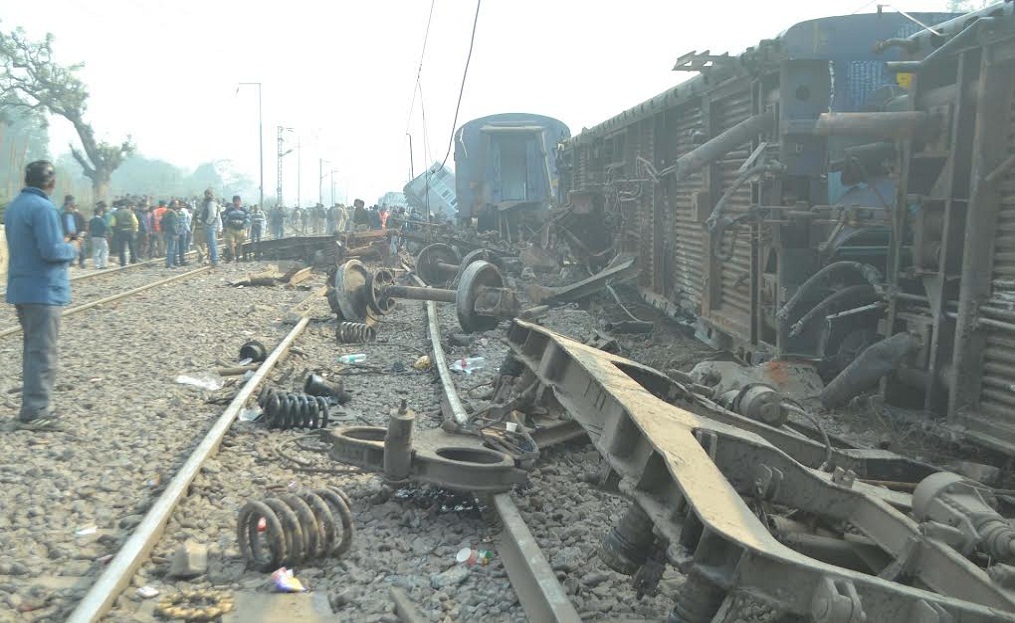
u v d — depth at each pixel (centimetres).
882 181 768
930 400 652
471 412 738
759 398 521
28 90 5262
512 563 429
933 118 647
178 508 495
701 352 1041
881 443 638
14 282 652
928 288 656
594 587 416
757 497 371
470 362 989
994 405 590
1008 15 545
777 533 371
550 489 557
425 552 456
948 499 366
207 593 394
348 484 564
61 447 611
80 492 523
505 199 2645
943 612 277
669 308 1249
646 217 1422
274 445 645
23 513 484
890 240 714
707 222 863
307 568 428
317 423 706
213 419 711
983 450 617
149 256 2677
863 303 786
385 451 508
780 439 494
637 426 371
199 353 1019
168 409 740
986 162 587
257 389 820
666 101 1210
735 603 285
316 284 1962
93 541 455
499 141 2627
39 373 661
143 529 441
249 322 1302
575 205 1772
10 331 1116
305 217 4897
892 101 736
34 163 654
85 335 1134
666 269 1302
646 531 365
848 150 756
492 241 2256
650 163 1237
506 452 543
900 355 665
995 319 584
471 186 2598
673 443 352
